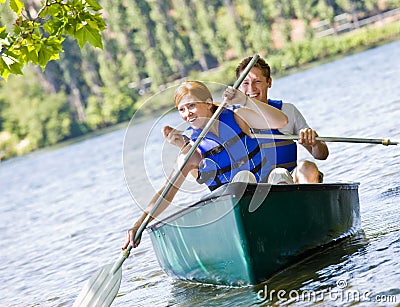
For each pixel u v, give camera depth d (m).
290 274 12.52
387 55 68.75
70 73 115.69
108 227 23.02
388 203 15.82
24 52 13.42
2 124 114.94
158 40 118.06
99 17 13.48
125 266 16.69
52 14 13.46
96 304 12.70
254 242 12.06
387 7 112.12
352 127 29.52
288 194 12.60
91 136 103.12
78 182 41.81
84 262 18.86
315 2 116.19
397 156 20.34
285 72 96.75
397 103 32.56
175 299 13.02
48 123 113.94
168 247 13.31
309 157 24.25
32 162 78.19
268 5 115.12
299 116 14.08
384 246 12.86
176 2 118.12
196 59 117.44
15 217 33.97
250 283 12.29
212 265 12.62
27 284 18.19
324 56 98.56
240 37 114.38
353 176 19.62
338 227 13.70
